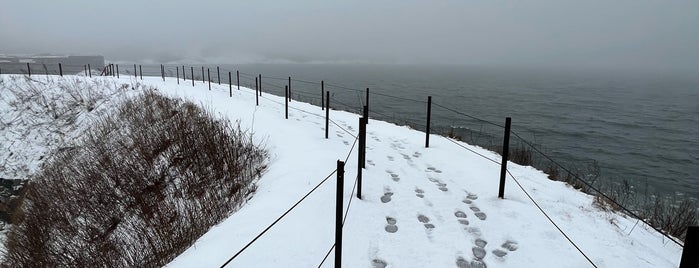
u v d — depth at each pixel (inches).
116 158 426.3
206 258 171.5
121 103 674.2
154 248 236.5
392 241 198.7
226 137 389.7
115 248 276.7
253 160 354.0
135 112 590.9
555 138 1676.9
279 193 245.0
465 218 229.5
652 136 1815.9
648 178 1083.3
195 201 299.4
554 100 3511.3
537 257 187.6
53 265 291.0
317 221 209.6
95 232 311.3
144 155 404.5
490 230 214.1
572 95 4183.1
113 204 341.1
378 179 288.0
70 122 684.7
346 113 683.4
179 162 376.5
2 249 377.1
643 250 206.1
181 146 397.1
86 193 369.1
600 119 2341.3
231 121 480.1
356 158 341.1
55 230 333.1
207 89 870.4
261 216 211.0
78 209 351.9
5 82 860.6
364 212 227.9
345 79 6904.5
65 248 297.0
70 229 325.4
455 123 1776.6
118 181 369.4
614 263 184.5
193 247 197.0
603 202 291.0
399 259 182.7
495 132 1505.9
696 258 107.7
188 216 273.9
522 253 191.2
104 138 525.3
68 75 984.3
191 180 339.0
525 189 284.7
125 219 316.8
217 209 263.0
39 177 491.8
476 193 270.7
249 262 168.2
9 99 789.2
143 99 649.0
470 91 4411.9
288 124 493.0
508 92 4370.1
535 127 1946.4
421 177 304.8
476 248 195.8
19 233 357.4
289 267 167.8
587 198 302.4
